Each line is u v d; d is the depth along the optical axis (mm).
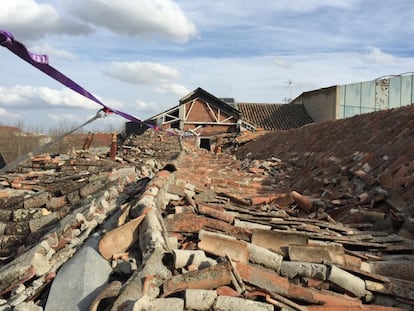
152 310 3246
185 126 33438
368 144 11891
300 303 3916
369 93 31984
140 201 5383
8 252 7254
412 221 6762
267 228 5887
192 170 13461
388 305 4262
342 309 3881
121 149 21578
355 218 7543
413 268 4828
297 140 19047
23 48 2148
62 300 3820
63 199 8844
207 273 3689
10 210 8484
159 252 3990
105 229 5477
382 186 8352
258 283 3906
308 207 8688
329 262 4664
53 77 2760
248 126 33500
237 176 13836
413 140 9898
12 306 3951
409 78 32219
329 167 12289
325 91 33156
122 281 4055
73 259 4500
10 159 23234
